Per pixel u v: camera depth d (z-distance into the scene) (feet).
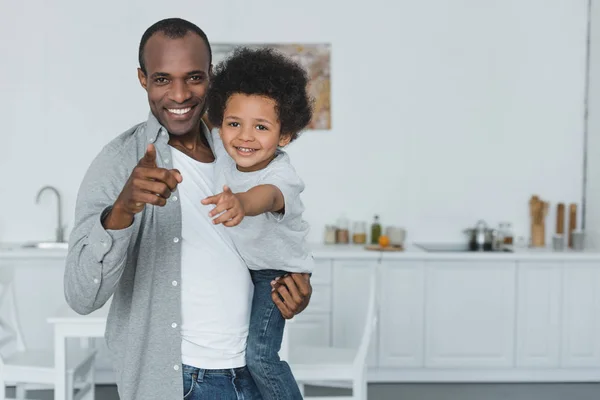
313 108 5.35
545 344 14.85
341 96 15.92
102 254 4.35
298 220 5.18
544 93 16.15
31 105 15.64
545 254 14.66
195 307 5.03
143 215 4.97
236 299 5.17
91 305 4.61
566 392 14.42
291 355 10.85
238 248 5.15
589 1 16.03
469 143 16.12
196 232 5.05
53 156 15.74
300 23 15.76
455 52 15.98
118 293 5.09
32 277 14.43
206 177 5.26
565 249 15.56
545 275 14.79
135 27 15.61
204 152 5.48
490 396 14.14
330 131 15.96
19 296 14.40
